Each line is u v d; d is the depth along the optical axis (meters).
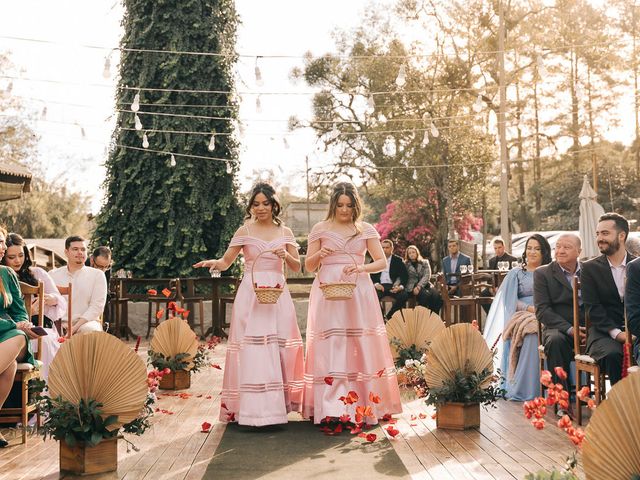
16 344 4.83
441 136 27.56
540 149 37.00
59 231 44.44
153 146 15.94
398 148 28.53
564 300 6.10
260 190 5.75
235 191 16.31
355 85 30.09
